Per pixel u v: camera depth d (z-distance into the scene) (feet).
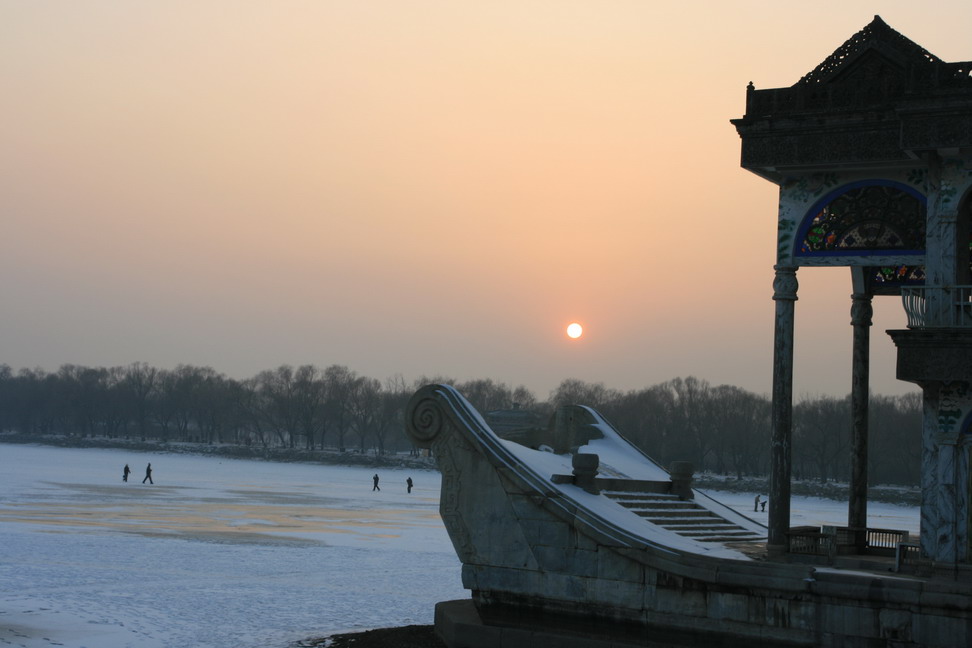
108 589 121.80
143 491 328.08
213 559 155.33
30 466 497.87
